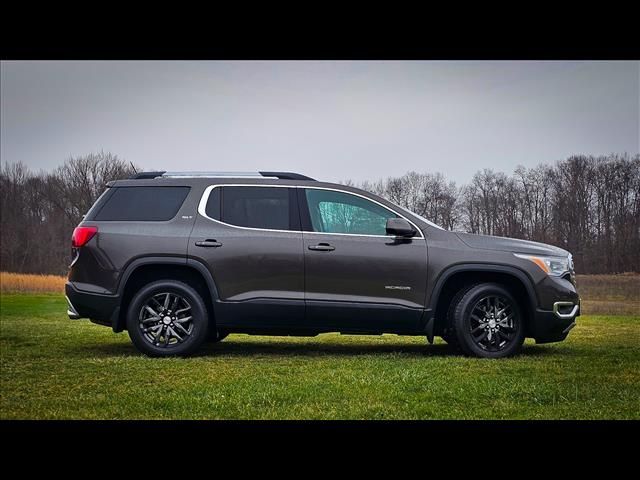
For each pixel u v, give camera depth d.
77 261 7.75
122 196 7.88
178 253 7.57
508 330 7.69
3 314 16.59
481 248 7.66
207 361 7.30
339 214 7.72
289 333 7.74
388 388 5.80
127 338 9.73
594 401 5.36
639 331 10.87
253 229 7.64
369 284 7.54
